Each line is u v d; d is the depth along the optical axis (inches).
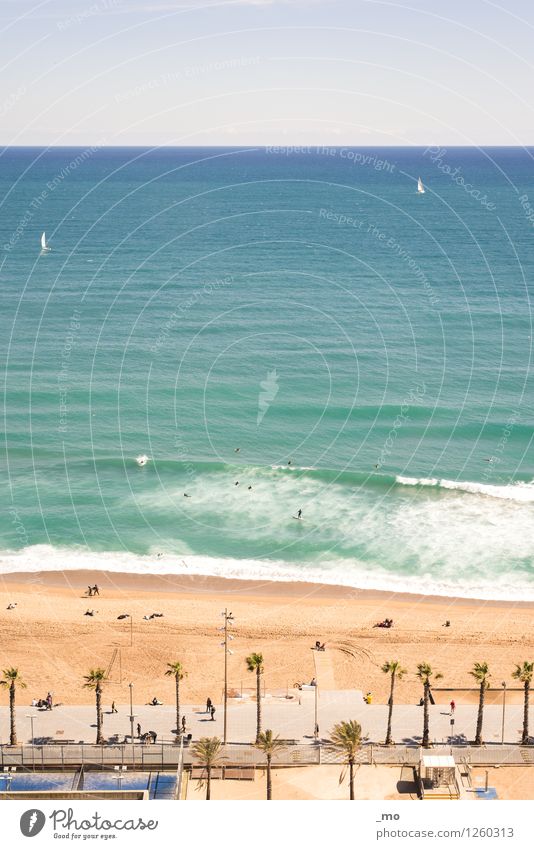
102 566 3459.6
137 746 2306.8
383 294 7219.5
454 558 3494.1
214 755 2149.4
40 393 5083.7
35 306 6825.8
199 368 5472.4
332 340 5984.3
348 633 2994.6
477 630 3009.4
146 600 3225.9
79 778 2164.1
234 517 3828.7
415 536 3668.8
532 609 3154.5
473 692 2647.6
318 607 3174.2
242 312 6624.0
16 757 2253.9
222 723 2470.5
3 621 3051.2
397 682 2701.8
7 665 2775.6
